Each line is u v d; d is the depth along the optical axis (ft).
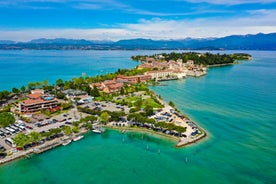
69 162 474.49
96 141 569.64
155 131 617.62
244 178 427.74
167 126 598.75
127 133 614.75
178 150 524.52
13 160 474.08
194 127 635.25
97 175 432.66
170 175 434.30
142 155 503.61
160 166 462.19
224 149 528.63
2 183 406.82
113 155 503.20
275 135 598.34
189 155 503.61
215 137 587.27
